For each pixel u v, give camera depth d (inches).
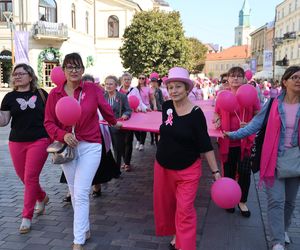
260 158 153.3
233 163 199.6
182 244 136.4
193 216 137.7
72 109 145.9
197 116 138.8
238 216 202.1
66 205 212.5
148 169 304.2
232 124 188.4
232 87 202.2
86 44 1358.3
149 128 187.6
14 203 215.9
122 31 1489.9
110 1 1477.6
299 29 2246.6
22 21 1069.8
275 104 148.5
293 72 142.7
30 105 178.2
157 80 392.8
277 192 149.3
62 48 1147.9
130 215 200.4
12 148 182.2
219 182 134.6
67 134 151.1
